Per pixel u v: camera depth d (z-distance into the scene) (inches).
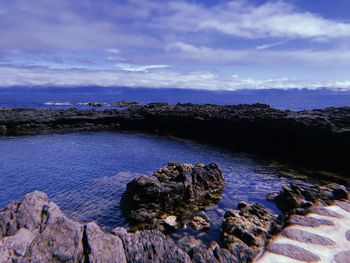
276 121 1983.3
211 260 591.5
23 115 2898.6
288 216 834.2
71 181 1248.2
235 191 1136.2
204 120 2456.9
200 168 1147.3
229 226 761.6
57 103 6471.5
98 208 964.6
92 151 1881.2
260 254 639.1
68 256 505.7
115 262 519.5
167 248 579.2
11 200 1047.6
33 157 1690.5
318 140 1697.8
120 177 1300.4
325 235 715.4
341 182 1286.9
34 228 569.6
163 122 2743.6
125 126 2933.1
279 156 1820.9
